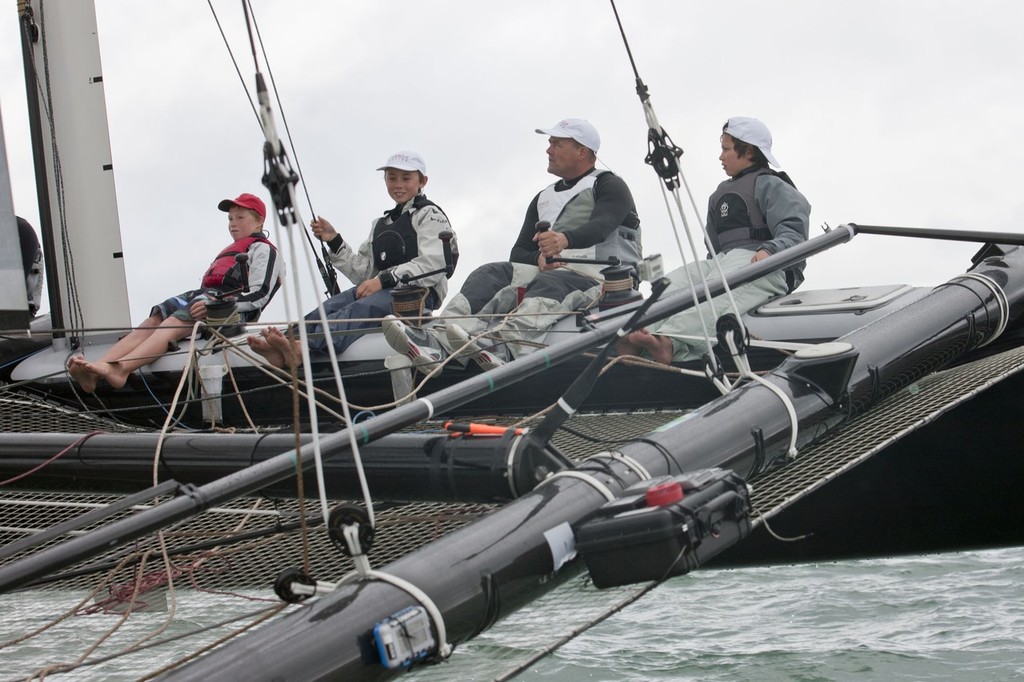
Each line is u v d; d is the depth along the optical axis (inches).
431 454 157.0
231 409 272.7
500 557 130.5
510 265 265.3
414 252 277.4
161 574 189.5
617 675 210.8
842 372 176.2
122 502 126.8
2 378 301.0
